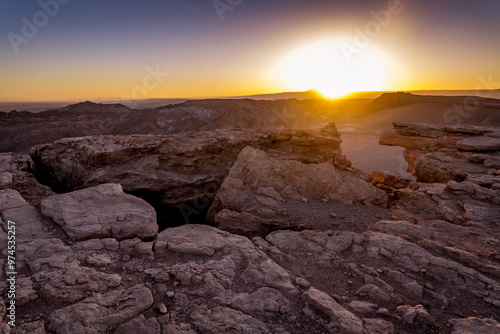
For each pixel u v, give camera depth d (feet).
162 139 51.55
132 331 11.50
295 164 34.71
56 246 16.89
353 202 32.35
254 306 13.38
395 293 15.30
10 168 39.22
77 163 49.39
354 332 11.78
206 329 11.87
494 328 12.43
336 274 17.22
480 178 36.63
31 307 12.46
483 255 19.81
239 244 19.07
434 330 12.64
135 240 18.43
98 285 13.96
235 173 34.27
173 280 15.14
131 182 46.42
